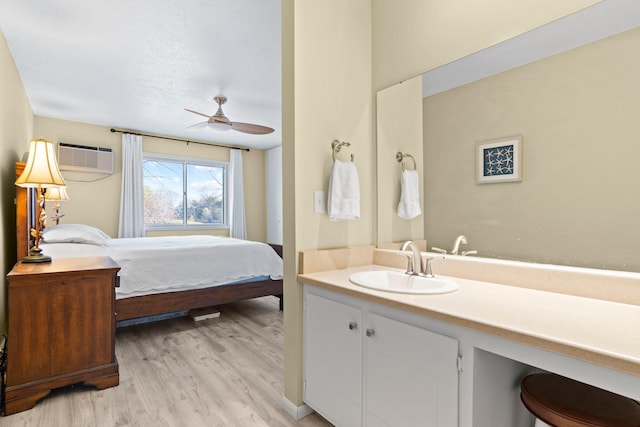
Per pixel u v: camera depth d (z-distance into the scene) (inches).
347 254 76.2
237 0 88.0
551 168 52.3
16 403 70.6
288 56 70.2
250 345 108.0
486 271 60.3
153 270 118.4
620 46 45.9
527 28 54.9
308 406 70.4
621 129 45.6
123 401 75.2
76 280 78.6
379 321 53.4
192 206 242.2
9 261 120.5
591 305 45.8
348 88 77.8
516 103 56.4
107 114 181.6
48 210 185.0
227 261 134.3
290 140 70.1
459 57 64.4
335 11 75.7
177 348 105.7
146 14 93.9
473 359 41.6
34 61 121.6
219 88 147.6
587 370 33.1
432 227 69.7
